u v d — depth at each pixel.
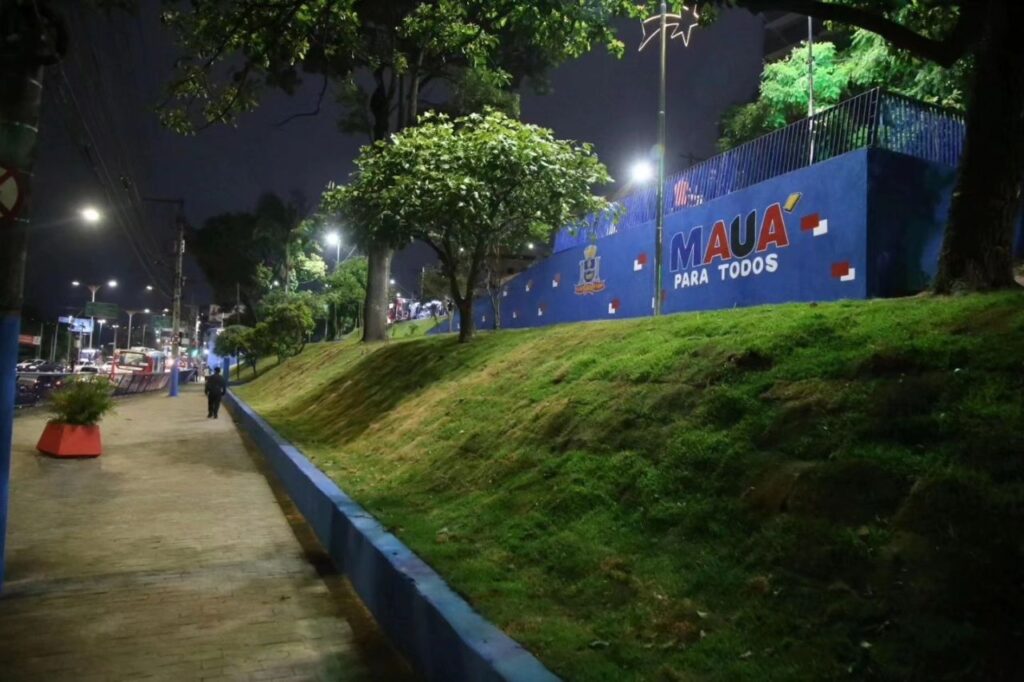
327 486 8.19
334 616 5.52
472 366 11.80
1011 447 3.68
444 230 13.60
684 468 5.12
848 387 4.93
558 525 5.38
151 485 11.13
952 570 3.19
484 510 6.21
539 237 15.23
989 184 6.44
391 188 12.75
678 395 6.11
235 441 16.91
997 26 6.52
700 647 3.45
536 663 3.42
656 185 16.12
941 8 9.06
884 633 3.10
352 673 4.50
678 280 14.93
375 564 5.47
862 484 3.99
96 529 8.30
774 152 13.39
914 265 10.81
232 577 6.49
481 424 8.59
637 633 3.77
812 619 3.37
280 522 8.77
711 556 4.18
